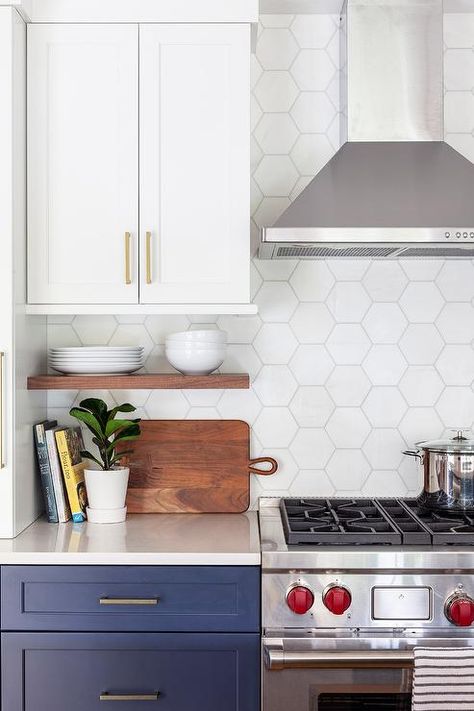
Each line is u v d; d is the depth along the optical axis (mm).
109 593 1936
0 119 2068
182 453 2482
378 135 2279
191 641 1931
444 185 2133
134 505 2463
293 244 2006
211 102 2193
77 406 2521
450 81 2523
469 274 2520
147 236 2168
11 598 1934
